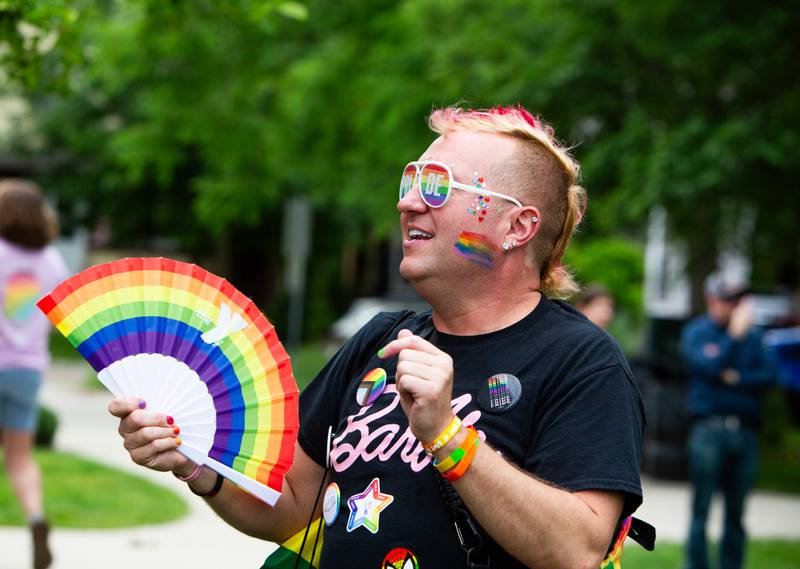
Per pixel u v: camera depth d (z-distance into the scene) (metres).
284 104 34.78
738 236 28.25
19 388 12.89
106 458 22.91
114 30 31.77
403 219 5.36
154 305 5.21
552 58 26.59
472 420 5.02
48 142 55.91
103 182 55.28
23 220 12.97
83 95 52.28
